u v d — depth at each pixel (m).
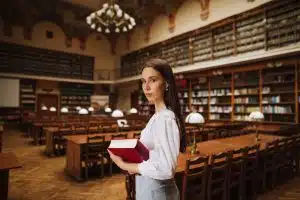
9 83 14.86
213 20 10.22
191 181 3.23
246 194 4.02
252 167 3.75
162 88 1.08
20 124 13.53
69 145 5.37
